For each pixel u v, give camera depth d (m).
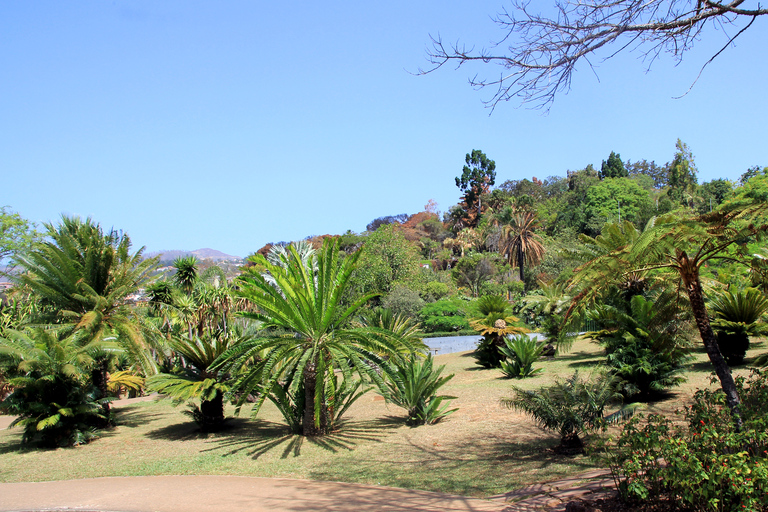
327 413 10.87
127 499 6.95
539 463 7.45
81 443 11.37
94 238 13.21
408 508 5.71
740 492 3.84
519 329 19.53
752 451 4.77
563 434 7.98
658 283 9.10
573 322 8.44
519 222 51.94
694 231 6.02
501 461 7.79
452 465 7.83
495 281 49.84
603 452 7.29
